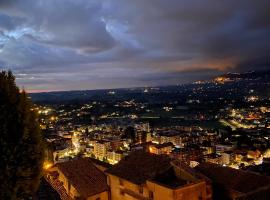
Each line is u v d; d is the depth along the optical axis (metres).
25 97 21.67
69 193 43.78
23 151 20.75
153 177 39.09
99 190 43.09
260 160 141.12
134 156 45.62
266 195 37.50
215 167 42.06
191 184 36.38
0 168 19.98
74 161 48.75
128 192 40.84
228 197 38.16
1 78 21.06
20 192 20.94
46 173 48.59
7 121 20.47
